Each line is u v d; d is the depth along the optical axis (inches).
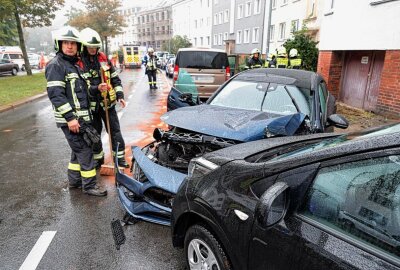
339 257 59.6
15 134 292.8
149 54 614.5
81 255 121.0
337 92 464.1
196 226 97.3
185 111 160.2
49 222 142.8
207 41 1918.1
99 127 198.4
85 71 179.0
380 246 57.4
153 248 125.9
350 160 64.2
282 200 72.6
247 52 1358.3
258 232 75.3
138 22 3644.2
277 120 139.0
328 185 67.2
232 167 90.6
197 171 102.0
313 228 66.6
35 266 114.7
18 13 857.5
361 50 399.2
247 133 129.5
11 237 131.4
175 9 2466.8
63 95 153.0
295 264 66.9
